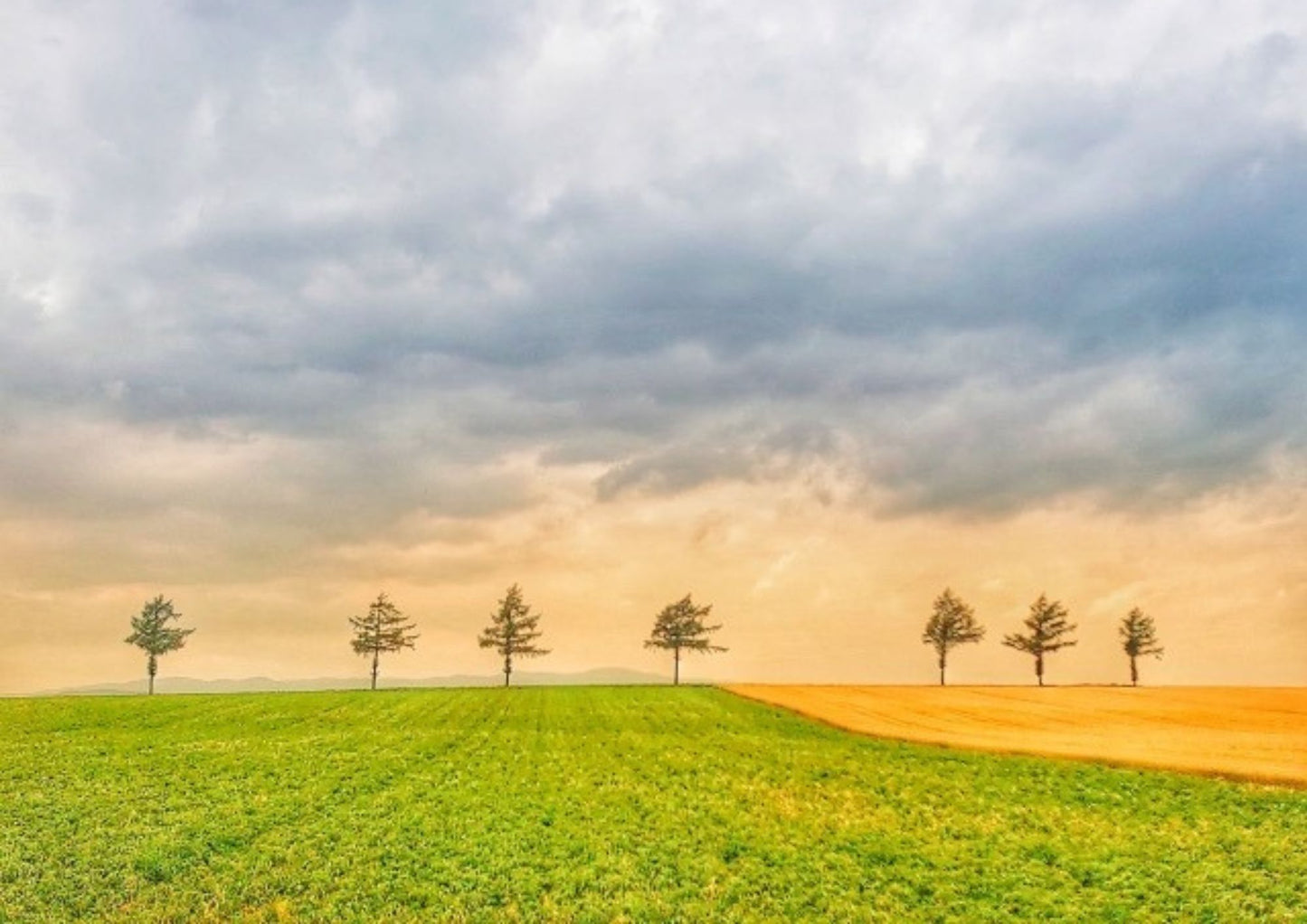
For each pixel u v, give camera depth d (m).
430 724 65.75
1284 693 91.31
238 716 71.12
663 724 65.81
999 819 34.31
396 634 111.38
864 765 46.28
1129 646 120.12
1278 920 23.94
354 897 26.28
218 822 33.91
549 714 72.38
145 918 24.70
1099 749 51.53
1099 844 30.67
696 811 35.78
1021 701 85.38
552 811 35.84
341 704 80.25
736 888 26.80
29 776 43.31
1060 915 24.70
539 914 25.02
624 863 28.92
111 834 32.16
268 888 26.95
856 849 30.45
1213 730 61.81
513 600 113.31
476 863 29.14
